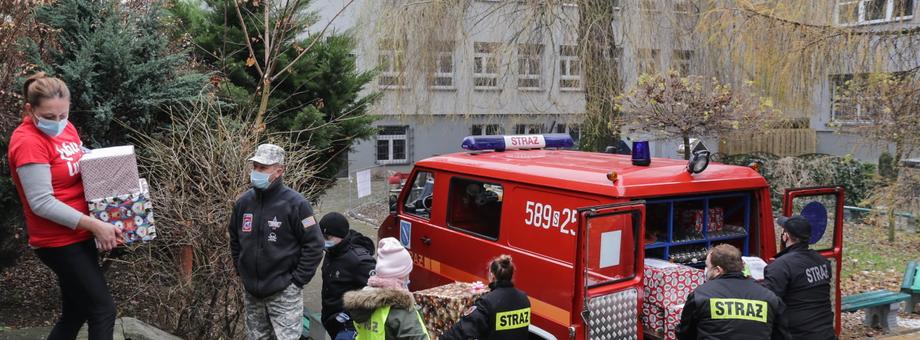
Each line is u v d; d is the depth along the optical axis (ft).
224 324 20.47
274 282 15.31
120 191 12.39
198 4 32.40
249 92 29.68
